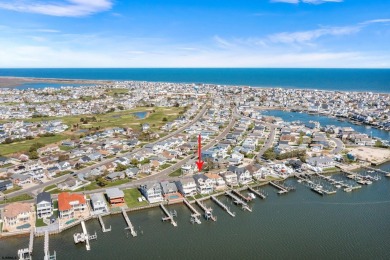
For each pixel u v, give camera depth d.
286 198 151.12
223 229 123.06
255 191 156.38
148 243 113.62
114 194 141.25
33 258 105.06
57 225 121.50
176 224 126.25
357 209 139.88
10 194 147.62
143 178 168.00
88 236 116.19
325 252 108.25
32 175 164.75
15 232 116.56
